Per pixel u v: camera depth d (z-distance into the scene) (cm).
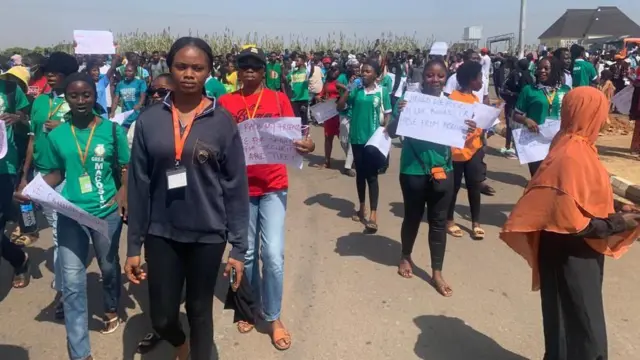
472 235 618
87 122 373
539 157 583
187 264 300
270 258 389
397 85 1388
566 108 292
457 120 443
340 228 656
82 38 972
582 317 291
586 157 281
